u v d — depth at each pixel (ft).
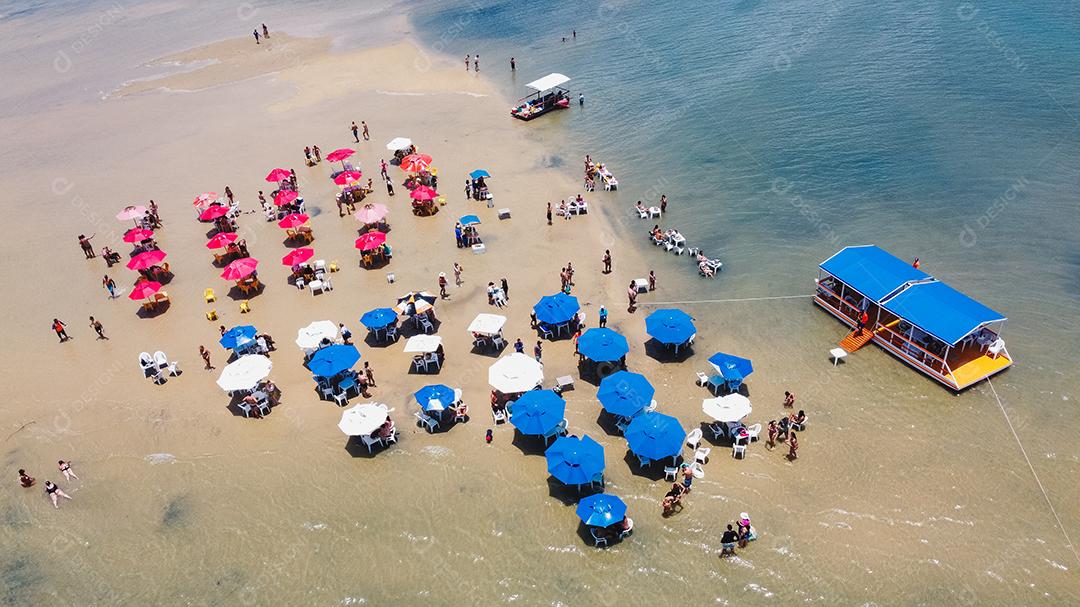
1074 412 111.14
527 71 279.90
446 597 91.86
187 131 252.01
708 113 226.38
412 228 179.83
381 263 166.09
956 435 109.40
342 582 94.58
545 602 90.38
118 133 255.70
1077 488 99.40
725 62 263.49
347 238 177.47
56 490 108.27
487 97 258.57
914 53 245.24
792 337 133.39
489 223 179.52
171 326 149.18
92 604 94.02
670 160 202.49
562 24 332.80
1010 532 94.38
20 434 122.21
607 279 155.02
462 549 97.66
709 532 97.19
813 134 204.74
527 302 148.66
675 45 288.10
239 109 268.41
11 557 100.68
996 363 120.16
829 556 92.84
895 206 168.76
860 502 100.01
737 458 108.37
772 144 202.90
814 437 111.04
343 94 273.75
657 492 104.01
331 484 108.68
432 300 146.30
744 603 88.33
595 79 264.11
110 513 106.42
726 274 153.48
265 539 100.94
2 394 132.26
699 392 122.01
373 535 100.42
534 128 231.09
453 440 115.14
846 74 238.48
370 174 210.18
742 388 122.11
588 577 92.89
